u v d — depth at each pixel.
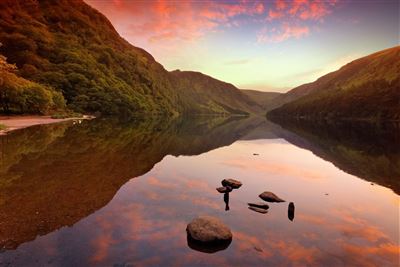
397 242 7.51
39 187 11.78
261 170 18.28
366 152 27.75
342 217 9.55
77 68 110.25
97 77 114.06
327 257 6.56
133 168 16.80
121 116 98.88
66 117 65.38
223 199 11.27
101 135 34.75
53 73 94.94
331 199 11.93
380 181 15.52
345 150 29.30
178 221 8.59
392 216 9.74
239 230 8.09
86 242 6.88
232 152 26.84
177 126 68.00
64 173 14.48
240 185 13.77
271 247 7.00
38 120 53.06
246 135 48.41
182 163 19.81
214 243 6.99
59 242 6.82
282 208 10.45
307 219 9.24
